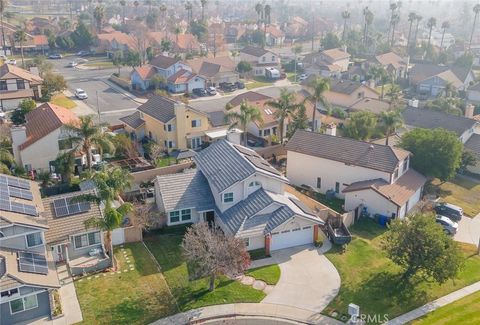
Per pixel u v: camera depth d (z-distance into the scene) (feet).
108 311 113.19
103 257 132.87
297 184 193.88
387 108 274.16
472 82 381.19
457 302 120.37
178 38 485.97
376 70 365.81
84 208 134.00
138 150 222.28
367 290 123.95
